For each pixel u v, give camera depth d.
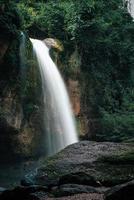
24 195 7.42
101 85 24.61
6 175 16.48
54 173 8.79
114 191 6.14
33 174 8.91
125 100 25.98
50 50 21.53
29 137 19.41
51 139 20.69
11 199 7.45
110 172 8.38
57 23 23.19
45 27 23.03
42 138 20.23
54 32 23.14
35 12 23.67
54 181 8.52
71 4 23.73
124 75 27.08
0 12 17.94
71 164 8.98
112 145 10.13
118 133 22.88
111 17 27.08
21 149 19.06
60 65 22.05
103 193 7.12
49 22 23.17
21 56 19.23
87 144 10.30
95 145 10.20
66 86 22.23
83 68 23.55
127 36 27.44
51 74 21.14
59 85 21.64
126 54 26.84
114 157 8.74
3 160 18.59
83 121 22.64
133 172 8.33
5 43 18.09
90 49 24.22
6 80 18.50
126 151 9.22
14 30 18.50
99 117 23.64
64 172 8.77
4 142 18.62
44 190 7.76
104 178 8.20
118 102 25.72
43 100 20.45
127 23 28.02
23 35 19.55
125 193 6.04
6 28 17.98
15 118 18.61
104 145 10.16
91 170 8.52
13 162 18.81
